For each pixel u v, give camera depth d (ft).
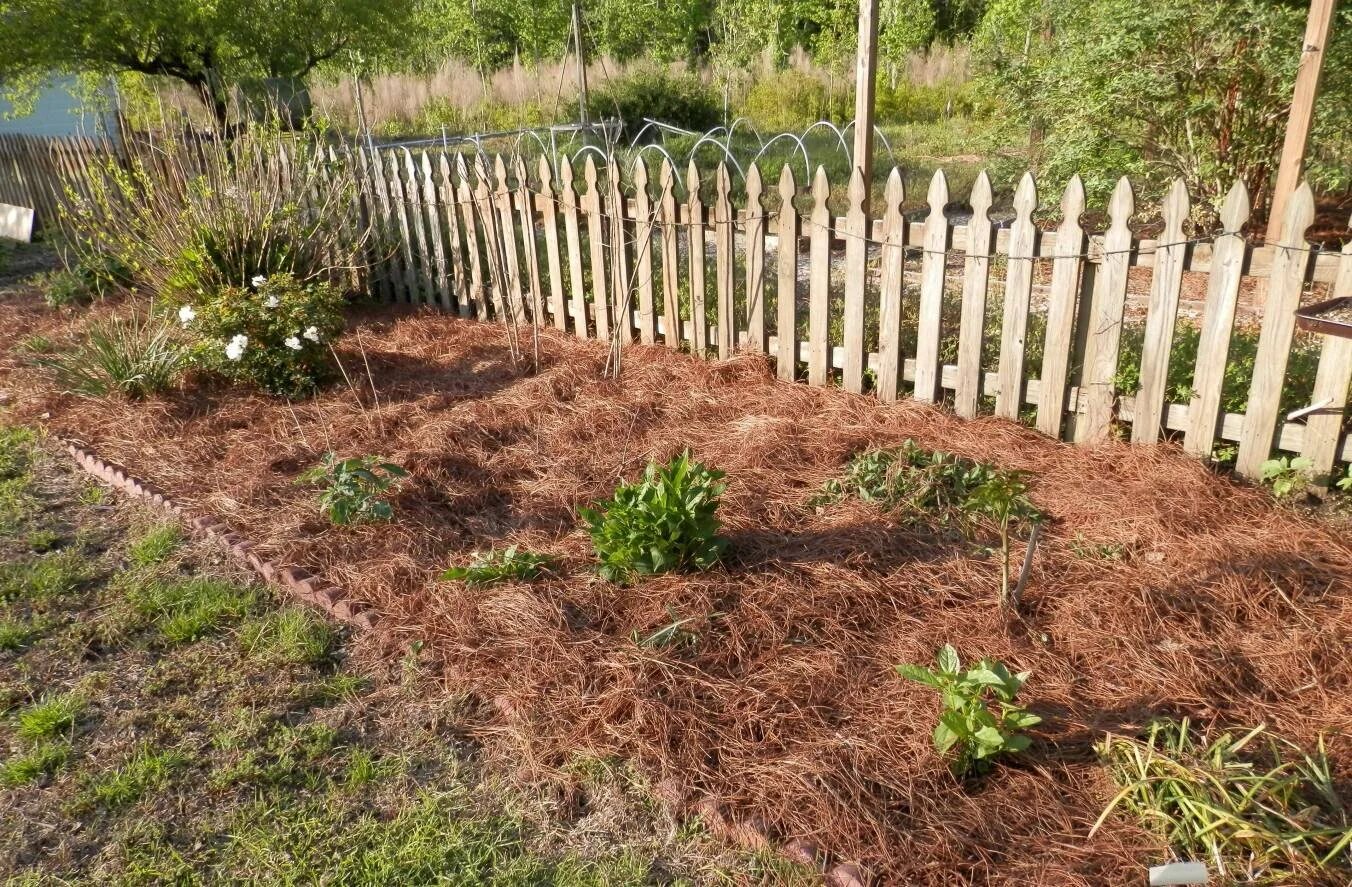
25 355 21.08
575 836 7.85
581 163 38.88
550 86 58.44
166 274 22.58
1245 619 9.91
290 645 10.50
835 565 11.06
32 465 15.72
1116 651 9.49
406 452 14.90
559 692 9.33
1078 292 13.46
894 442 14.26
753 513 12.51
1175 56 25.04
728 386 17.20
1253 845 6.99
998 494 9.70
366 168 24.59
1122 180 12.50
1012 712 8.13
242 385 18.66
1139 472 12.76
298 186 24.58
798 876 7.24
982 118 50.96
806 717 8.77
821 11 76.13
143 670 10.27
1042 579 10.70
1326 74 24.00
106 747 9.12
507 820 8.05
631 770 8.39
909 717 8.65
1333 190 27.61
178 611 11.28
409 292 25.09
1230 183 26.30
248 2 35.65
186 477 14.71
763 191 16.55
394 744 9.02
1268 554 10.76
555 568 11.54
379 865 7.63
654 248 18.89
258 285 18.76
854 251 15.56
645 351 19.10
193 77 37.81
